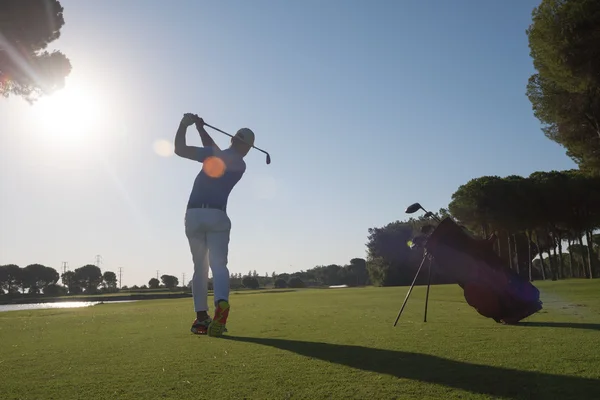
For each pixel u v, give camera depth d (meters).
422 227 6.95
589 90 20.92
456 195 47.12
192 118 5.92
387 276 70.75
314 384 3.10
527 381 3.04
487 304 6.34
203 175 5.92
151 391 3.02
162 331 6.27
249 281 113.81
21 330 6.94
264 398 2.82
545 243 54.31
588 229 43.50
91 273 145.62
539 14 20.44
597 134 23.22
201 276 5.99
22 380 3.37
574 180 42.09
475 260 6.42
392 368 3.52
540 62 21.45
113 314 10.23
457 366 3.52
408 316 7.60
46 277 135.25
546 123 24.89
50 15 15.94
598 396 2.71
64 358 4.21
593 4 18.52
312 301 13.30
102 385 3.19
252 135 6.17
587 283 20.95
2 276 130.75
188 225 5.87
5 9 14.95
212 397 2.87
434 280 40.16
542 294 12.76
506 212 43.22
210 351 4.41
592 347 4.15
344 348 4.43
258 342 4.94
